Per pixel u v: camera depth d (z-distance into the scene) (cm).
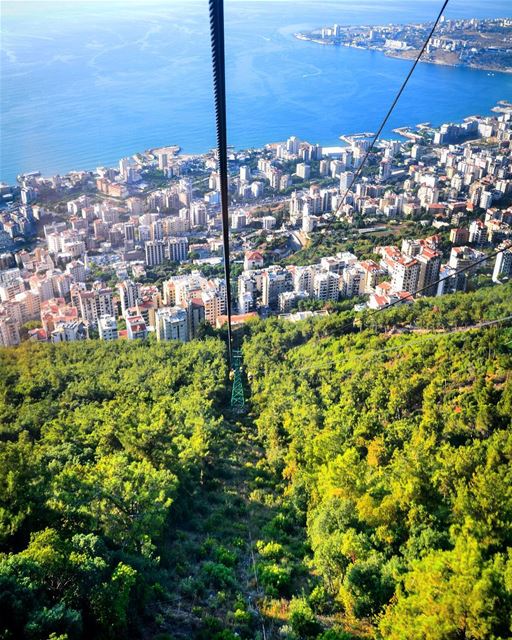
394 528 3469
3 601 2320
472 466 3928
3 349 9750
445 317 8425
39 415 6669
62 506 3247
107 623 2539
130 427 5319
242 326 10838
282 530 4278
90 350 9619
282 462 5622
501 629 2447
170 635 2766
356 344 8238
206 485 5156
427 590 2634
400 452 4681
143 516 3494
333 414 6134
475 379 6028
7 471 3325
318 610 3123
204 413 6450
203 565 3553
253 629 2952
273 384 7794
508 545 3162
